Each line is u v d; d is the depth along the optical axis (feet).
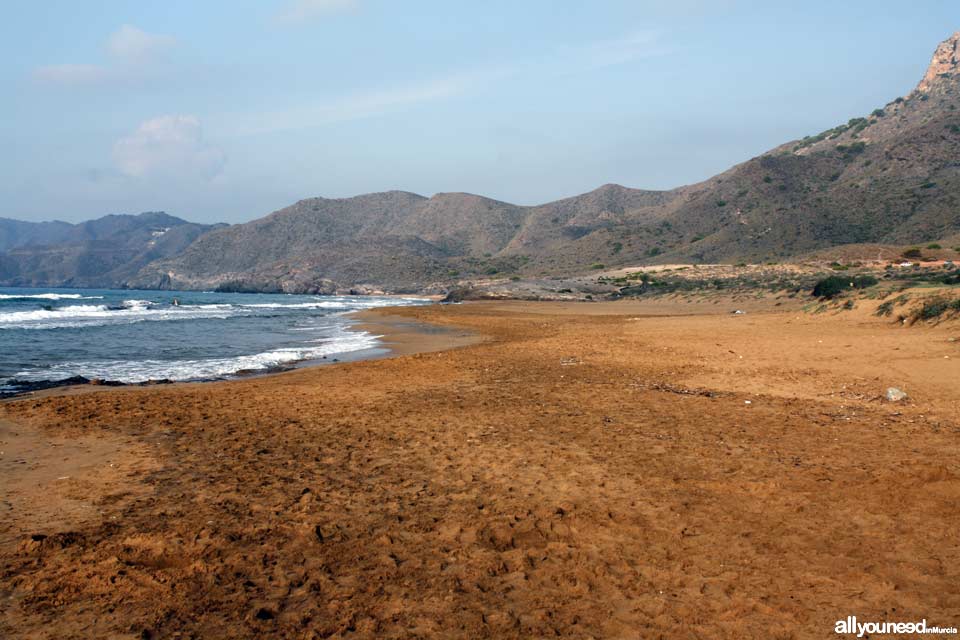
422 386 39.99
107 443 26.00
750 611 12.19
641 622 11.94
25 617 12.26
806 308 86.02
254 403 34.53
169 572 14.21
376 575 14.06
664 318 107.96
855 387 34.88
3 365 53.57
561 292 253.44
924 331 54.34
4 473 21.84
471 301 246.47
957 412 28.09
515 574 14.06
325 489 19.98
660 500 18.33
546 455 23.38
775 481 19.53
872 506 17.11
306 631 11.72
